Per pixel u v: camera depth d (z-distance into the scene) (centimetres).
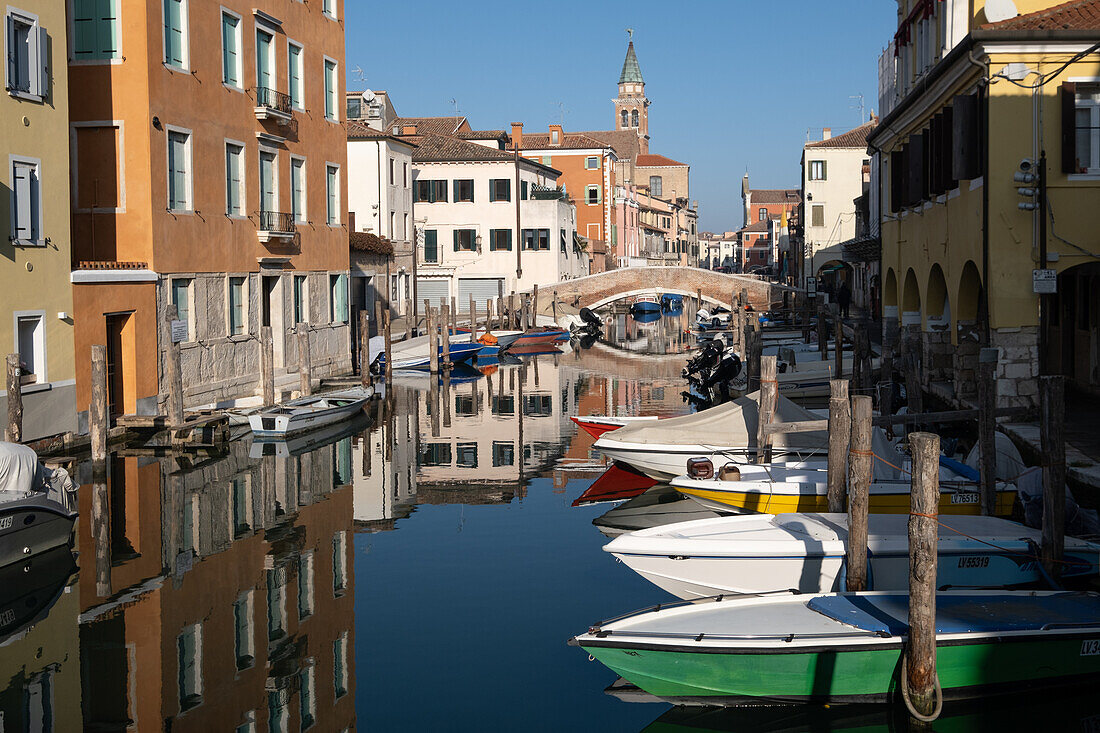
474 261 6197
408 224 5306
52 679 996
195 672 1021
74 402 2061
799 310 5538
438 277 6203
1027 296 1834
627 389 3428
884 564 1174
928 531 876
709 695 959
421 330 4859
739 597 1039
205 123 2539
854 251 4825
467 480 1958
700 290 6197
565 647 1102
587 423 2175
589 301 6247
